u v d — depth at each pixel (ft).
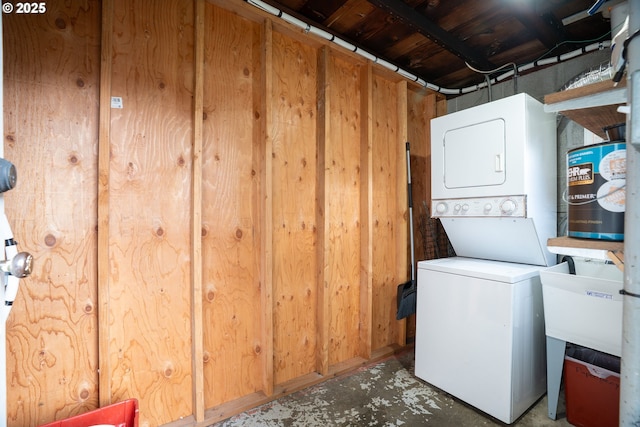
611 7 3.46
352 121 7.90
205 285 5.71
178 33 5.45
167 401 5.34
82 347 4.71
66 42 4.60
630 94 2.58
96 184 4.79
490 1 6.15
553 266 5.96
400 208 8.78
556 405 5.50
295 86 6.89
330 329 7.48
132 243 5.05
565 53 7.53
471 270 5.94
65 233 4.58
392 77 8.59
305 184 7.06
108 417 4.54
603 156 3.40
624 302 2.72
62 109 4.57
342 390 6.59
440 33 6.93
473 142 6.59
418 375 6.96
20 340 4.32
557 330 5.37
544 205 6.28
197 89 5.43
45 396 4.47
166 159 5.33
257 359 6.32
